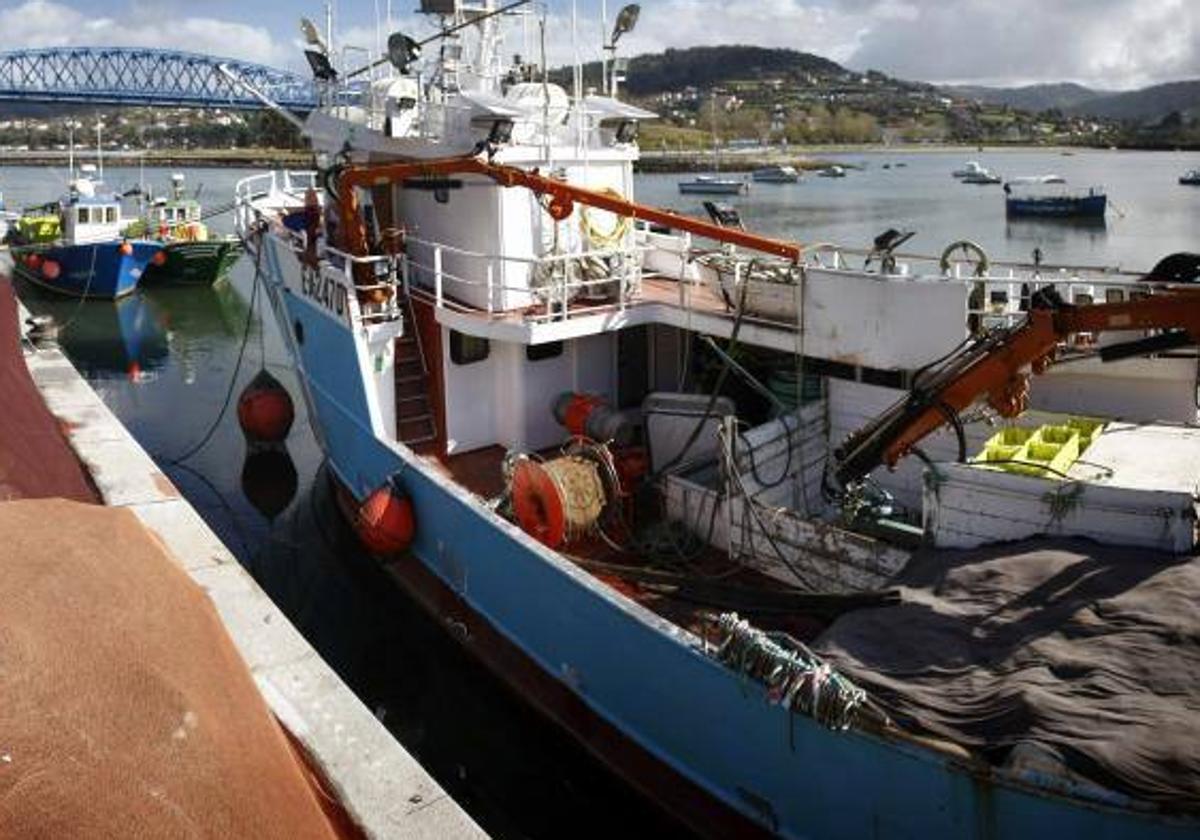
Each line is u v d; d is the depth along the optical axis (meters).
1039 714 5.06
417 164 9.90
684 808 7.10
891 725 5.46
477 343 10.87
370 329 10.35
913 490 9.39
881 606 6.39
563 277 10.16
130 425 18.69
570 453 9.17
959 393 7.41
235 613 4.65
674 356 11.52
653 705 7.03
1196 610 5.48
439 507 9.30
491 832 8.13
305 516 14.24
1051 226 53.25
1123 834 4.74
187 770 2.56
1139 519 6.39
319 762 3.78
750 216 57.62
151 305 32.03
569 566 7.63
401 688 9.95
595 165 11.24
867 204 67.56
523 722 8.82
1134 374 8.67
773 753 6.16
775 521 8.02
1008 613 5.93
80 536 3.46
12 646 2.72
